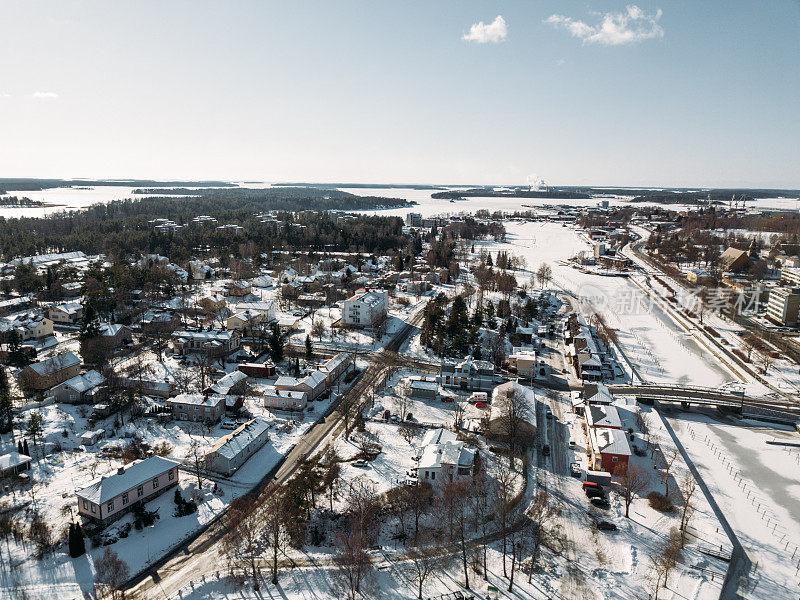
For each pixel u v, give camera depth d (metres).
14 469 80.25
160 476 79.00
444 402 115.06
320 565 65.44
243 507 76.00
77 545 65.19
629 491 78.12
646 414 111.81
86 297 167.25
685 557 69.12
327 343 149.75
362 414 107.12
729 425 110.81
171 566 64.94
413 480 83.50
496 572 65.12
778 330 170.12
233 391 111.75
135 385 111.56
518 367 130.00
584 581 63.94
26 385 109.06
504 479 80.31
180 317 162.88
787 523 78.31
